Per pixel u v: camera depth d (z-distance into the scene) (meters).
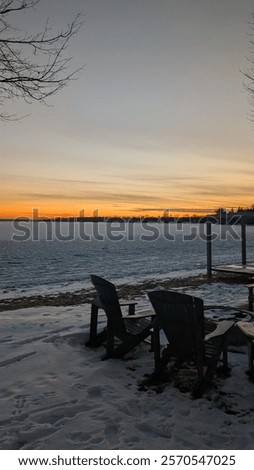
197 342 3.94
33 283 13.32
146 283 12.58
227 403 3.81
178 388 4.16
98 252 26.55
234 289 11.02
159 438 3.20
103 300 5.06
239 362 4.93
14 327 6.56
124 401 3.79
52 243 36.50
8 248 29.61
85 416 3.49
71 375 4.46
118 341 5.63
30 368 4.66
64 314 7.71
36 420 3.44
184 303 3.91
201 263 19.64
